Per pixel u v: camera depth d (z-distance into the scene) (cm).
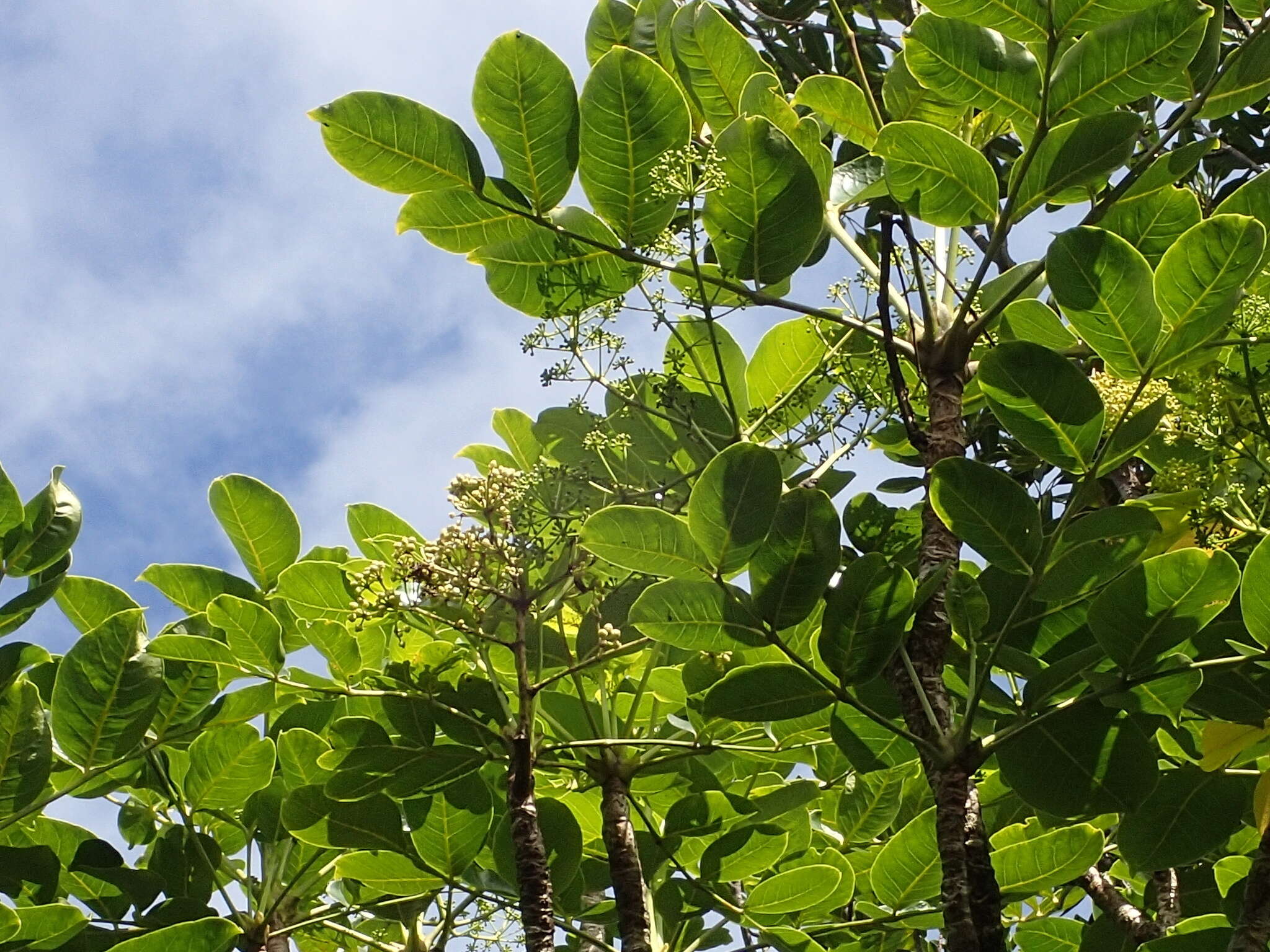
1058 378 273
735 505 269
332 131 305
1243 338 302
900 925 368
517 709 351
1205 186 501
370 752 327
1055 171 308
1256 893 262
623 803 337
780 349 398
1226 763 304
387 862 355
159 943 313
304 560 385
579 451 397
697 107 383
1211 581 265
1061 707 277
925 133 307
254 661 353
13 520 345
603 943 354
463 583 303
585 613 366
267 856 390
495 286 331
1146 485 415
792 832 382
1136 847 320
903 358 355
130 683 340
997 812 391
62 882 372
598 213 317
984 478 273
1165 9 295
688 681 342
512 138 310
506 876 354
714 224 312
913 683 280
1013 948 425
